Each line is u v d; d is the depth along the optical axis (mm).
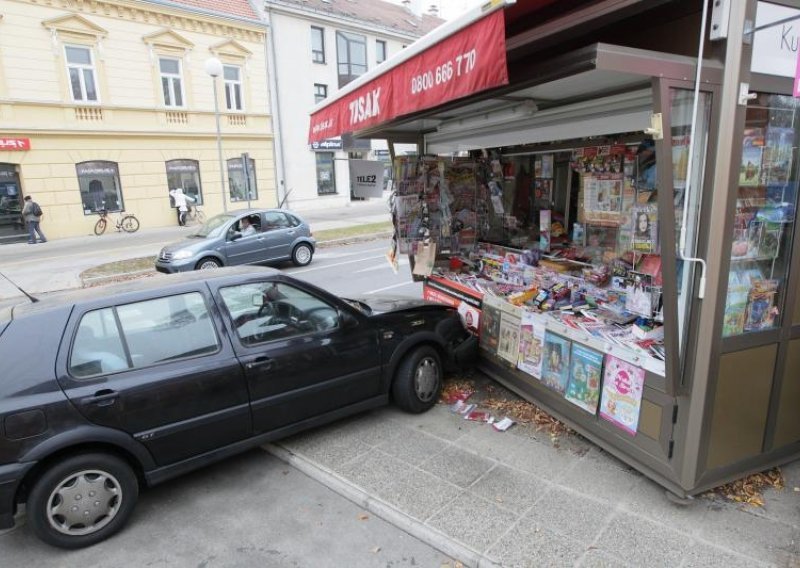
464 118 5020
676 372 2828
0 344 2938
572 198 4930
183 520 3240
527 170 5445
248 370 3539
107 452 3092
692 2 2877
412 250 5973
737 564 2652
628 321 3734
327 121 5098
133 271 12008
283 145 23953
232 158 22141
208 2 20797
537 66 2828
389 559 2863
